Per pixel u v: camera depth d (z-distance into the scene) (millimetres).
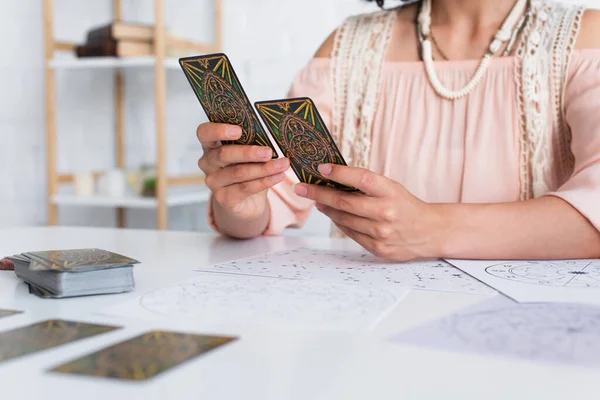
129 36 2232
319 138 712
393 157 1185
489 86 1125
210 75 738
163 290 612
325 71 1254
